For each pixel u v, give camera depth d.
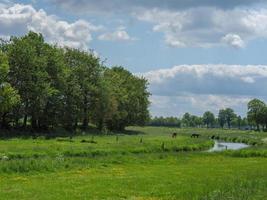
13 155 48.81
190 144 83.19
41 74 102.62
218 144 107.69
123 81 153.62
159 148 71.44
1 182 31.62
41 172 37.84
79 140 81.12
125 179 34.06
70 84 116.38
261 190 27.73
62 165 41.25
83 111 122.94
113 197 26.12
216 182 32.41
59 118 113.88
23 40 105.00
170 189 29.25
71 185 30.17
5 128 100.56
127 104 149.12
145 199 25.73
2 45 106.12
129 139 91.19
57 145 64.31
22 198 24.67
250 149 71.06
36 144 65.75
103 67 128.12
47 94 102.88
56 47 120.75
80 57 123.94
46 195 25.86
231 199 24.56
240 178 34.72
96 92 123.81
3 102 89.75
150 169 43.44
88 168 42.00
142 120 157.62
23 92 101.56
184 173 39.34
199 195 26.55
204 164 50.19
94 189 28.62
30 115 104.81
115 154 58.50
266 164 50.25
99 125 134.25
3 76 91.12
